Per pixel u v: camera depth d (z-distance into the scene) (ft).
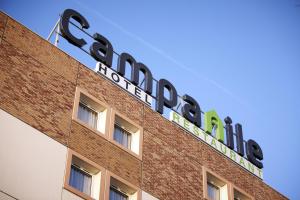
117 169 129.08
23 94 123.24
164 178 137.39
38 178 113.09
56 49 137.59
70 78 135.44
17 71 125.90
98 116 136.46
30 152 115.55
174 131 150.51
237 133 170.30
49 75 131.44
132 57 154.20
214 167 153.17
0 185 107.14
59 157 119.55
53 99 127.95
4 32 129.80
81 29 149.69
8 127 115.96
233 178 156.25
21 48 130.41
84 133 128.06
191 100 162.91
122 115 139.64
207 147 156.46
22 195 108.68
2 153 111.55
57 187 114.83
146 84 152.35
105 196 122.42
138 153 136.46
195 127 158.10
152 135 143.43
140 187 130.72
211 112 166.40
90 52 147.02
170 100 157.07
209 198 144.46
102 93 139.74
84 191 121.49
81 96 134.82
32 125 119.96
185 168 144.56
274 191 165.68
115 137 136.46
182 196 137.90
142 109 146.72
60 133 123.65
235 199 154.10
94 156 126.62
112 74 146.72
